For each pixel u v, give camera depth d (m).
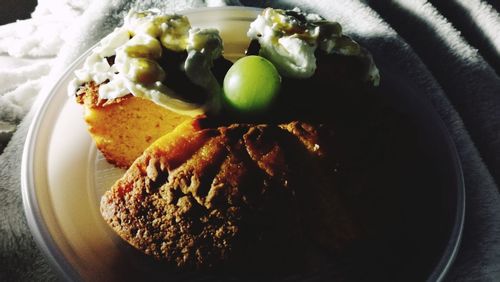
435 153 0.16
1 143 0.17
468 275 0.15
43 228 0.14
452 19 0.21
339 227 0.14
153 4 0.20
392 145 0.15
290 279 0.14
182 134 0.14
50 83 0.18
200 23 0.19
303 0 0.21
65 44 0.19
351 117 0.15
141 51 0.15
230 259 0.13
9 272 0.14
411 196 0.15
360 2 0.20
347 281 0.14
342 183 0.14
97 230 0.14
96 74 0.16
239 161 0.13
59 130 0.16
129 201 0.14
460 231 0.15
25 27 0.20
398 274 0.14
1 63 0.19
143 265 0.14
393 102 0.18
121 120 0.16
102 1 0.19
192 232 0.13
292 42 0.15
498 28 0.20
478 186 0.16
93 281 0.13
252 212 0.13
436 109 0.18
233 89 0.14
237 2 0.21
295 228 0.13
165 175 0.14
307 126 0.14
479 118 0.18
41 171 0.15
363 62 0.16
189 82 0.15
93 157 0.16
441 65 0.20
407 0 0.21
